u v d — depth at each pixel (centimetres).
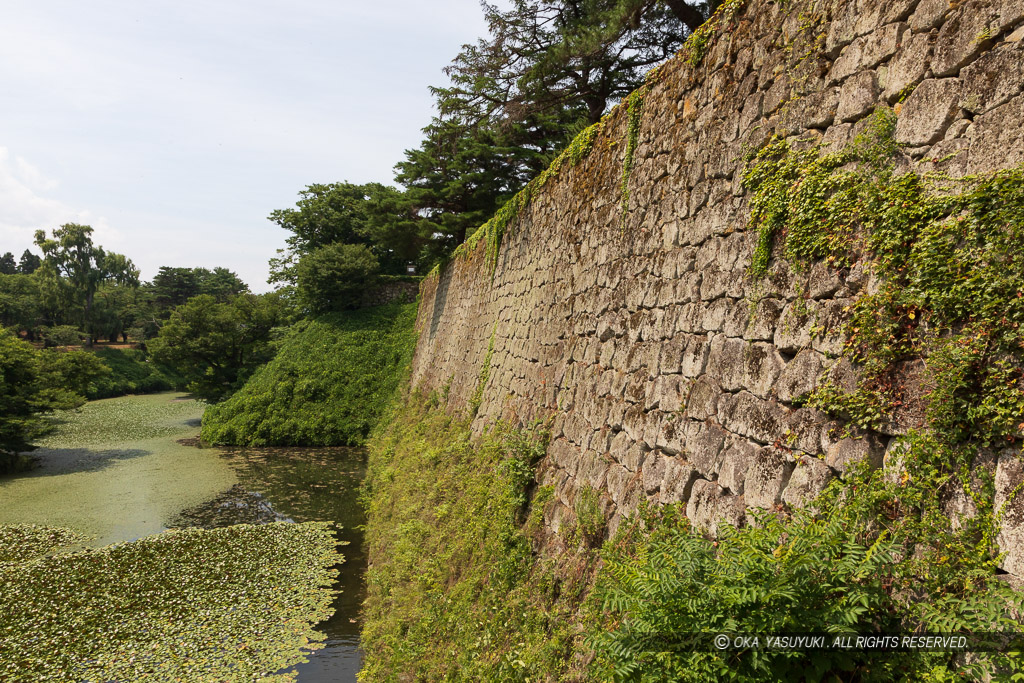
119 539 1416
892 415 325
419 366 2489
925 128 342
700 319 529
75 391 2527
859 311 355
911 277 327
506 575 681
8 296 5278
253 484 1953
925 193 331
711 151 559
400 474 1488
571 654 494
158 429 3003
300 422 2711
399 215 2784
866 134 381
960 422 289
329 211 4028
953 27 334
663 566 340
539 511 725
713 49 582
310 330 3297
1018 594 238
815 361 386
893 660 273
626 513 555
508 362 1175
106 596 1102
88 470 2128
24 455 2339
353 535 1457
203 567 1246
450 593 784
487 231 1617
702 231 553
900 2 374
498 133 2223
